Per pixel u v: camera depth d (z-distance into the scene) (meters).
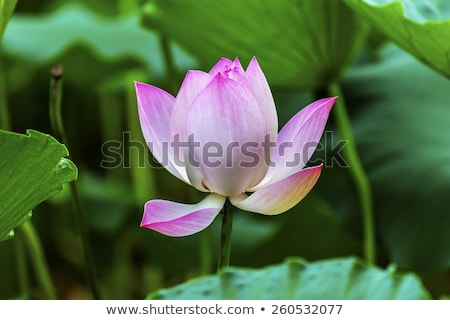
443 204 1.83
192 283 1.59
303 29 1.78
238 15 1.79
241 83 1.40
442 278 2.24
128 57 2.27
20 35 2.36
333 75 1.85
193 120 1.39
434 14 1.75
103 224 2.45
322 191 1.95
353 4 1.66
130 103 2.46
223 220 1.43
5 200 1.45
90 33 2.35
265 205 1.41
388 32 1.67
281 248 2.27
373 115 1.97
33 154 1.42
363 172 1.91
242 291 1.57
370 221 1.86
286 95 2.22
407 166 1.89
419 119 1.95
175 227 1.39
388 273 1.58
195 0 1.79
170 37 1.87
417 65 2.04
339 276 1.58
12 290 2.41
